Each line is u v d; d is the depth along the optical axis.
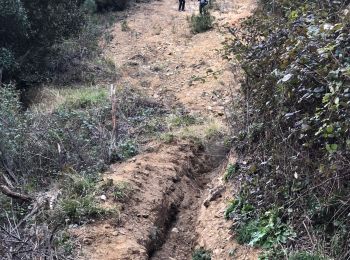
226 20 15.50
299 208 4.55
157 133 8.37
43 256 4.55
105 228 5.36
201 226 5.69
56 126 7.79
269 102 5.28
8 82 11.18
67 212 5.45
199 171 7.54
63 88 11.31
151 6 19.55
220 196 5.92
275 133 5.02
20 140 7.06
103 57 13.32
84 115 8.56
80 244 5.03
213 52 13.02
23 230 5.03
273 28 5.62
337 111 3.92
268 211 4.81
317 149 4.60
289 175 4.70
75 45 13.61
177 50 13.86
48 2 12.07
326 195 4.34
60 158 6.88
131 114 9.20
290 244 4.36
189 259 5.44
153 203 6.07
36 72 11.79
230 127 7.10
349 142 3.81
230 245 4.87
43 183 6.48
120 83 11.62
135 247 5.10
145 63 13.13
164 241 5.78
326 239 4.23
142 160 7.25
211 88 10.80
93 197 5.81
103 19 17.59
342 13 4.80
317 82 4.52
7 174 6.60
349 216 3.98
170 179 6.81
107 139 7.80
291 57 4.62
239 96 7.68
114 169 6.93
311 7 5.37
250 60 5.80
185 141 8.04
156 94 10.91
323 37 4.34
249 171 5.33
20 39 11.66
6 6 10.35
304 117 4.45
